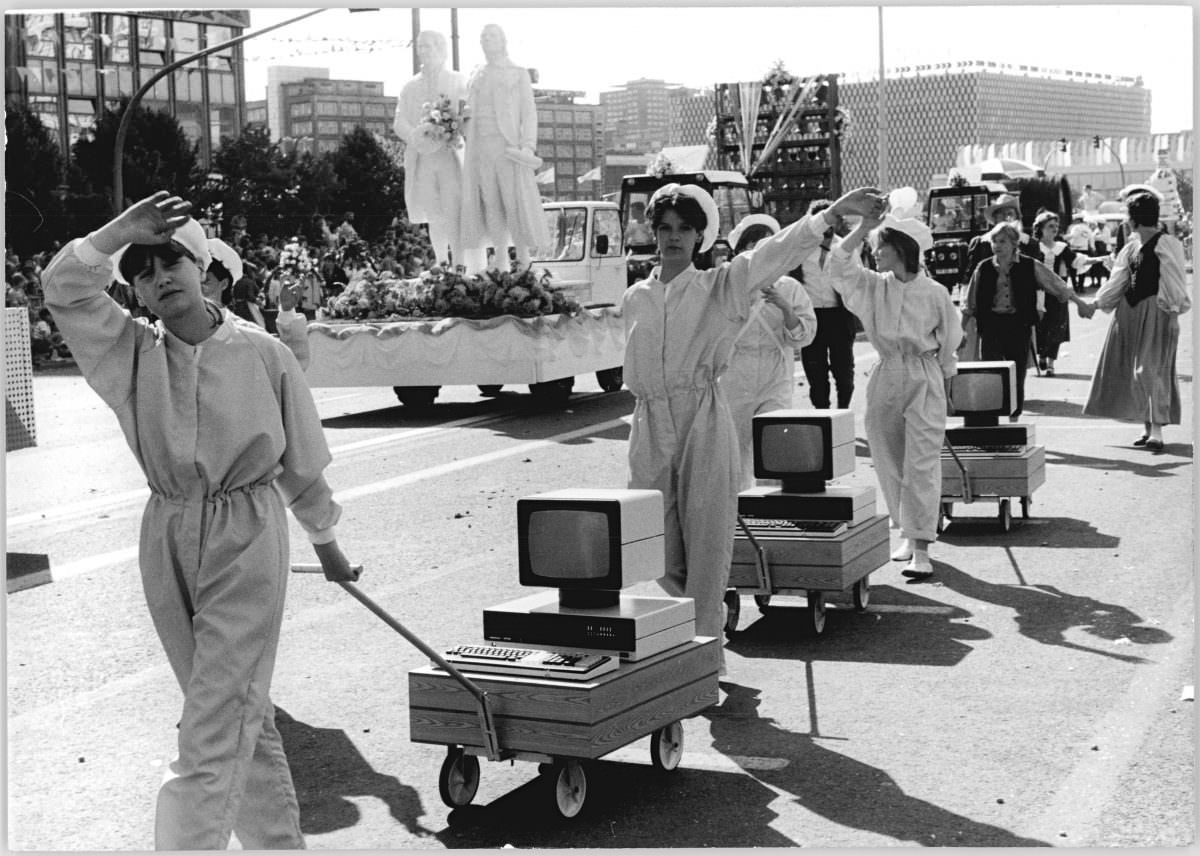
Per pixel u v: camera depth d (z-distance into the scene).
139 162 44.16
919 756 5.54
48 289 3.97
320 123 71.19
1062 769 5.36
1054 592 8.22
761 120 45.03
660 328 6.25
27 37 58.09
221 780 3.94
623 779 5.39
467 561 9.32
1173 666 6.68
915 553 8.73
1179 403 13.57
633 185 29.31
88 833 4.98
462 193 21.12
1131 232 13.59
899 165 92.75
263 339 4.15
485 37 21.00
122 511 11.60
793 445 7.76
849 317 12.48
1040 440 14.24
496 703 4.98
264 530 4.07
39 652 7.43
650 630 5.21
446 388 22.09
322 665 7.01
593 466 13.30
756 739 5.80
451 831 4.90
